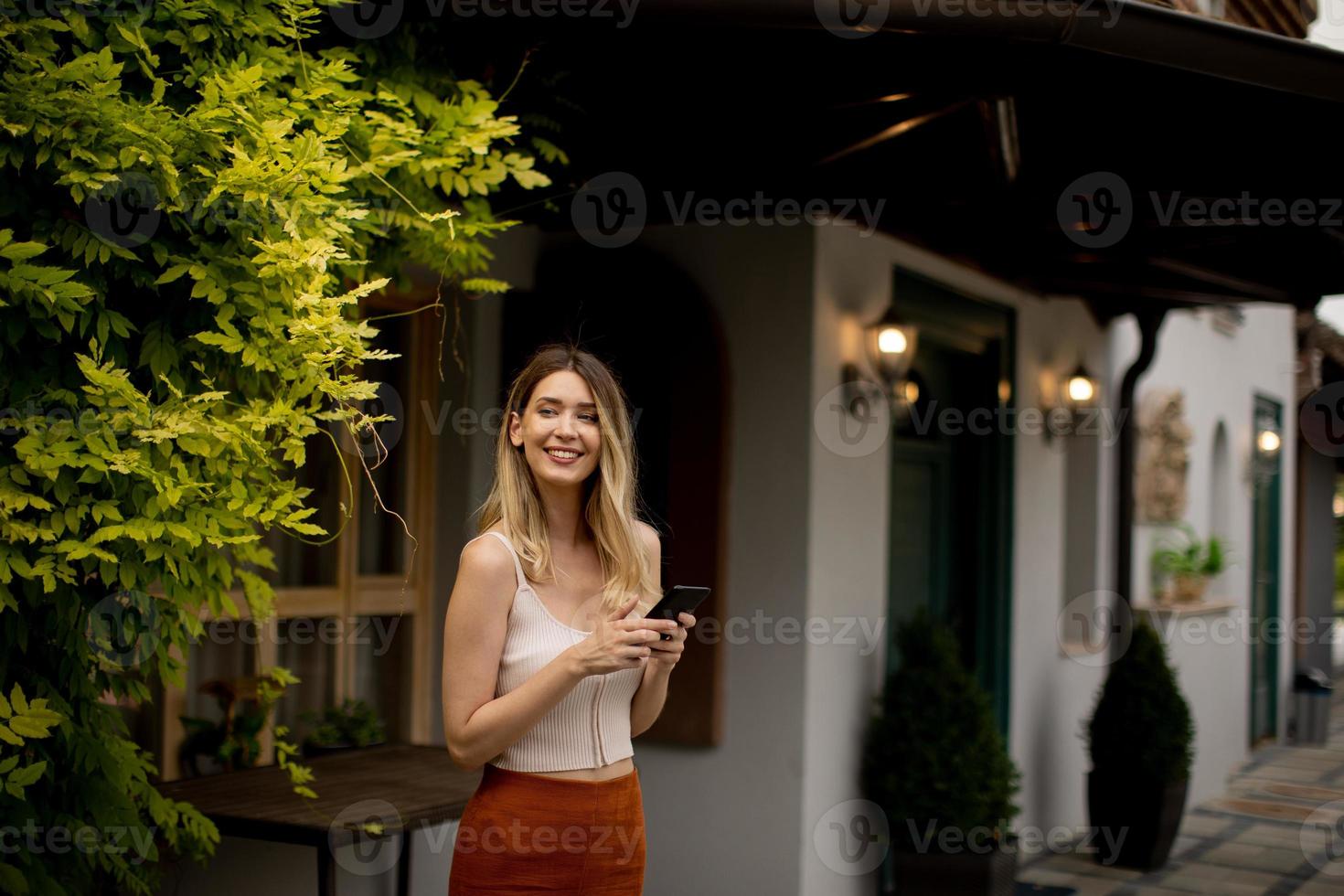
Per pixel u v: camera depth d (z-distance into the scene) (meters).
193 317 2.73
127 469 2.35
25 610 2.64
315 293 2.58
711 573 5.12
